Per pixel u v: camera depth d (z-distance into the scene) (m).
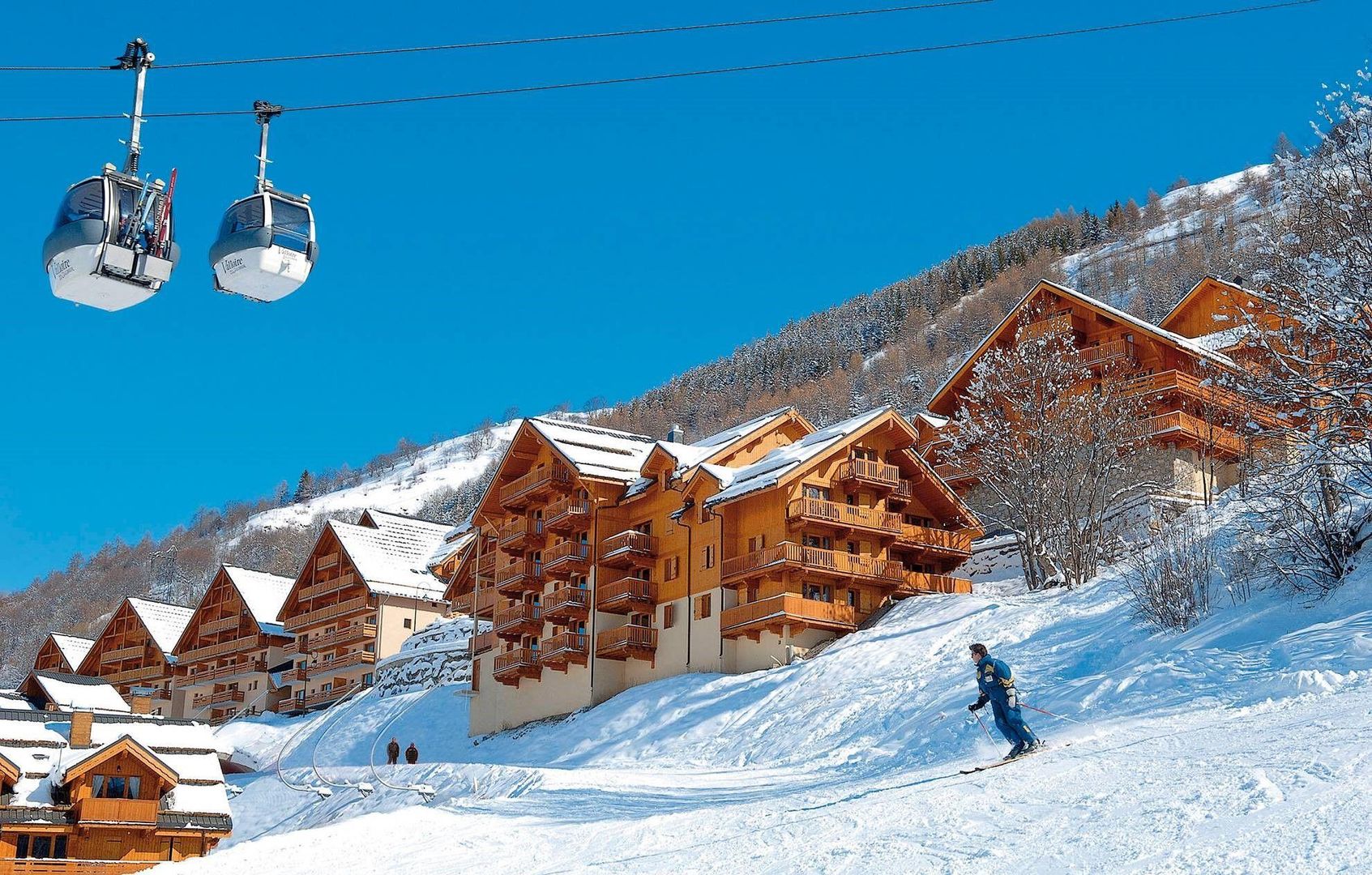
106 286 18.67
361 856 19.36
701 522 52.09
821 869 12.25
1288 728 15.39
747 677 45.38
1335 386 29.56
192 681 91.94
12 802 41.62
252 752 71.00
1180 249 192.75
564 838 17.91
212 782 44.97
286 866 19.11
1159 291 172.38
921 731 28.56
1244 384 31.47
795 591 48.12
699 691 45.59
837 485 50.47
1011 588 49.91
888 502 52.22
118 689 97.75
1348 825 10.36
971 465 52.69
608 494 56.22
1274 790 11.94
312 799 44.88
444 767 38.41
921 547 51.44
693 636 51.16
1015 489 47.38
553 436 58.06
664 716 44.91
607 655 53.53
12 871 40.75
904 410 141.38
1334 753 13.01
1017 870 10.98
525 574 58.03
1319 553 27.86
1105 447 46.41
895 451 52.31
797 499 48.91
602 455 57.97
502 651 59.91
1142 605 31.88
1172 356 56.44
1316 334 29.97
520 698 57.88
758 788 25.27
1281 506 29.09
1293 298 30.47
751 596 49.41
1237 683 22.27
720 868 13.34
